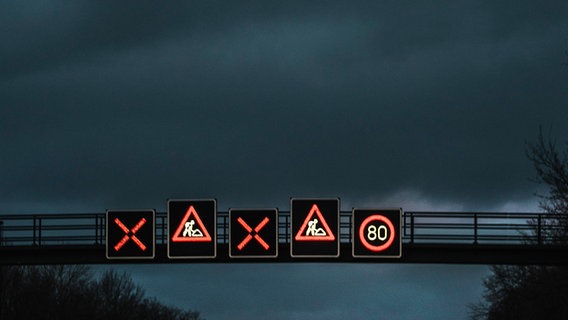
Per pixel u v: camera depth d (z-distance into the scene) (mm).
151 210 40625
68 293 94812
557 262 41344
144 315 124812
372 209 39781
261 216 40188
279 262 40531
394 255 39625
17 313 81875
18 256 42281
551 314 54969
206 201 40344
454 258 41219
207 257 40250
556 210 49000
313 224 39781
